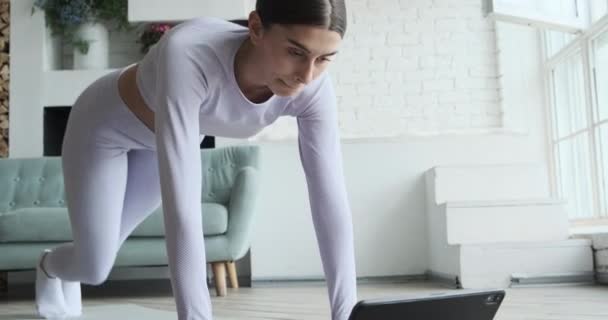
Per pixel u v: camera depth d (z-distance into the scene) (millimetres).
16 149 4973
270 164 4883
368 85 5375
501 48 5344
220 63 1400
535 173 4602
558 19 4410
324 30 1183
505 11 4395
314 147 1554
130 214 2074
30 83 5035
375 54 5398
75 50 5207
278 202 4852
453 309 1214
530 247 4023
